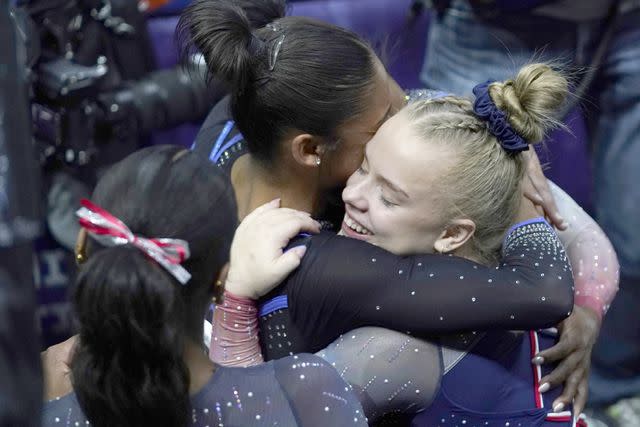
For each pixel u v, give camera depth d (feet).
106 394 7.10
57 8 16.33
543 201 11.30
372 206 9.53
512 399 9.84
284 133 9.82
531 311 9.00
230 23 9.51
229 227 7.63
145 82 17.76
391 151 9.34
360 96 9.75
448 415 9.47
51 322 17.53
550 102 9.34
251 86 9.72
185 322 7.36
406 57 22.52
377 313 9.04
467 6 17.85
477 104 9.45
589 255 11.51
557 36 17.67
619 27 17.85
